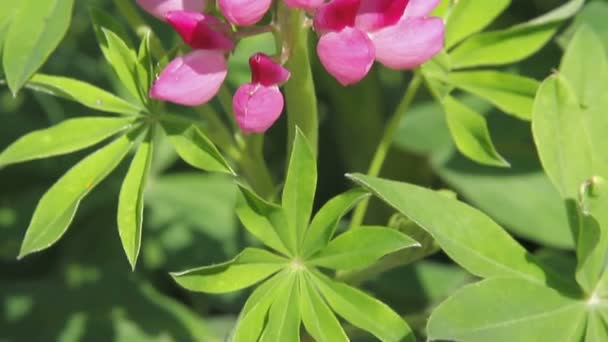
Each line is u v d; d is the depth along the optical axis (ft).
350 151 3.19
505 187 2.98
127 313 3.06
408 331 2.32
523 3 3.17
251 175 2.56
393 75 3.32
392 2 2.32
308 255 2.37
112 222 3.21
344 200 2.35
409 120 3.05
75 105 3.19
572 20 2.95
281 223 2.37
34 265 3.25
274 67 2.30
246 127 2.32
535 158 2.99
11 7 2.43
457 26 2.58
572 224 2.41
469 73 2.58
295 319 2.35
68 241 3.20
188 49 2.44
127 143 2.45
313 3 2.28
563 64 2.49
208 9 2.40
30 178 3.24
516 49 2.59
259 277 2.37
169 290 3.18
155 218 3.18
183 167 3.24
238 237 3.15
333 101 3.18
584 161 2.43
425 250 2.47
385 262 2.50
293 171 2.35
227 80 3.06
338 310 2.35
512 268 2.36
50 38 2.39
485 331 2.29
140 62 2.43
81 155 3.24
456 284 3.04
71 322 3.08
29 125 3.25
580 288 2.38
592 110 2.46
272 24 2.37
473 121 2.53
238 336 2.33
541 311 2.34
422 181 3.16
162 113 2.45
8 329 3.08
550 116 2.43
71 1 2.41
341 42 2.30
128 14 2.53
